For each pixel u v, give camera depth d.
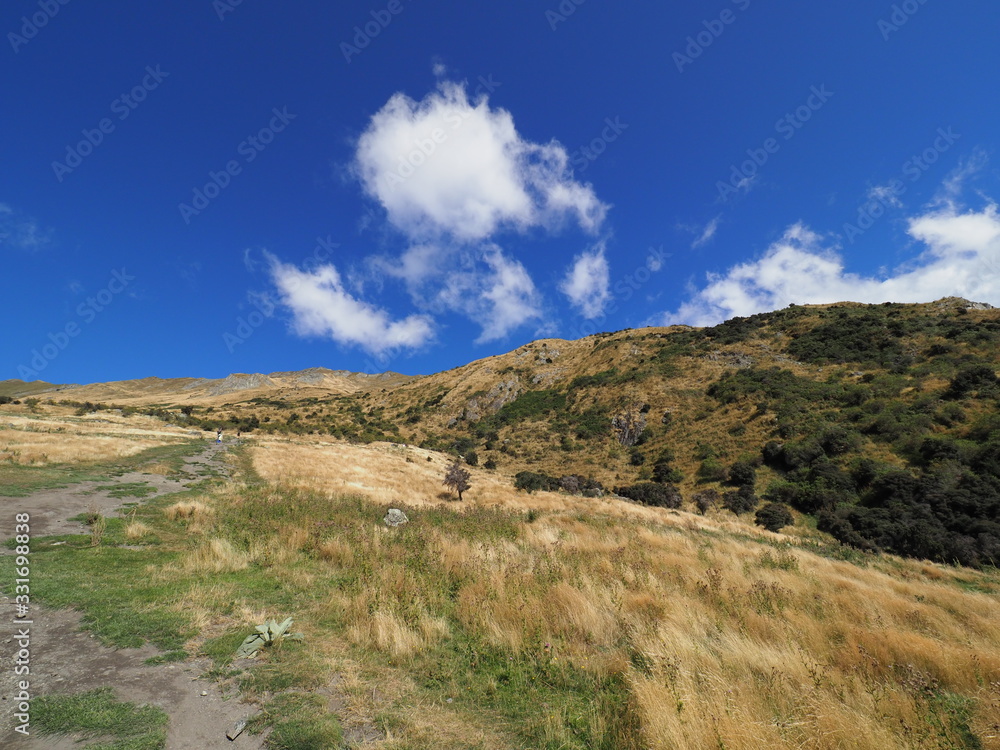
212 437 46.78
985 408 39.09
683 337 88.75
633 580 8.05
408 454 47.06
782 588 8.38
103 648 4.51
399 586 6.91
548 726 3.75
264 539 9.25
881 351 59.19
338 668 4.57
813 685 4.46
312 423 89.12
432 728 3.71
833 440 40.97
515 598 6.59
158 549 8.21
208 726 3.48
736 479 41.03
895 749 3.45
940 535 23.88
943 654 5.53
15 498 11.05
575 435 66.50
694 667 4.72
